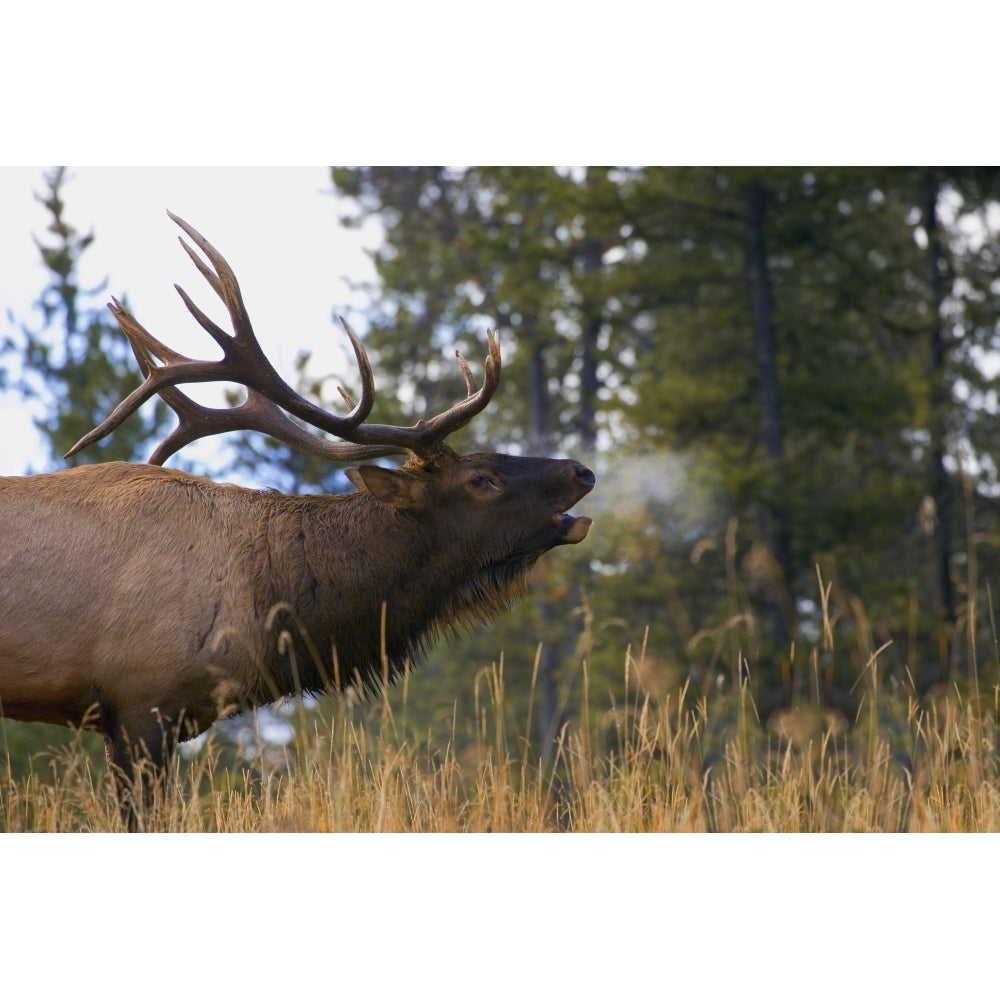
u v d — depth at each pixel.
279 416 21.50
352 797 19.22
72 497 19.30
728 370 64.06
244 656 19.39
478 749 20.19
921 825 19.28
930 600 56.53
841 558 59.62
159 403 54.41
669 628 55.34
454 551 21.14
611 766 20.09
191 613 19.11
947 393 62.59
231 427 21.48
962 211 64.75
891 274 64.44
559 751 20.42
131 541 19.16
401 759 19.38
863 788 19.92
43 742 35.34
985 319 63.34
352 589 20.42
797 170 61.16
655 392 61.78
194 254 21.17
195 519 19.69
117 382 54.03
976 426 61.97
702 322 67.94
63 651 18.78
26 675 18.80
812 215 63.91
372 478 20.56
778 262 67.50
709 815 20.33
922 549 60.00
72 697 19.05
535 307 68.62
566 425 79.31
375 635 20.77
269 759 20.05
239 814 19.06
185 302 20.73
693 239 65.50
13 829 19.34
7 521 18.88
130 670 18.84
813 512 58.88
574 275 66.25
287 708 21.14
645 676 20.75
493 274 77.38
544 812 19.58
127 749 18.88
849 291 64.62
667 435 62.94
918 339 68.38
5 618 18.66
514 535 21.25
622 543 56.34
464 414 20.98
